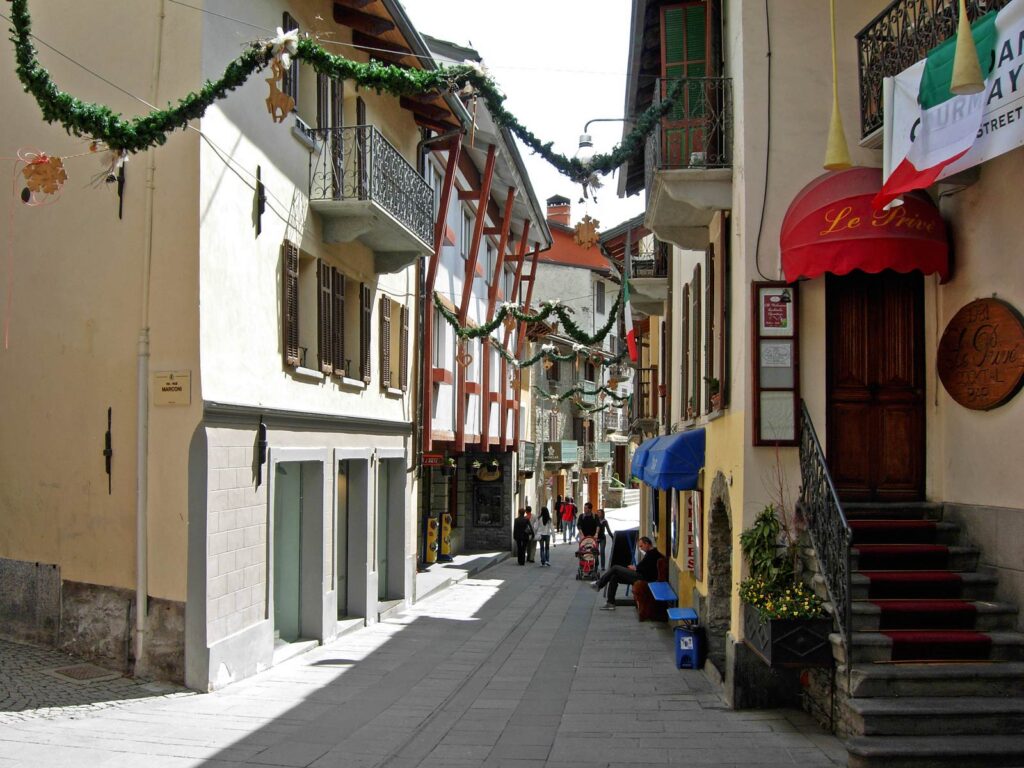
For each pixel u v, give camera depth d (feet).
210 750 25.55
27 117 37.60
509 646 46.47
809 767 23.63
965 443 30.40
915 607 27.35
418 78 27.12
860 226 29.60
